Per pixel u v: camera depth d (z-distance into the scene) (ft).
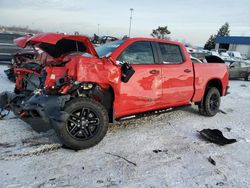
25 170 10.63
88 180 10.20
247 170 11.79
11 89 23.93
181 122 18.12
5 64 39.47
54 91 12.28
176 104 17.13
